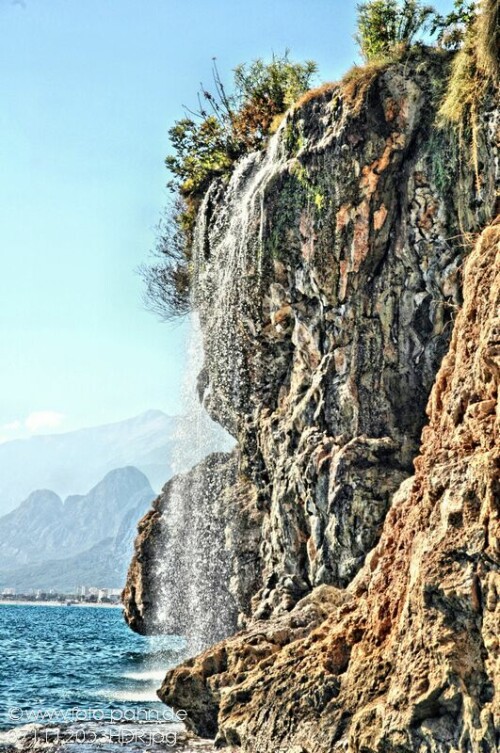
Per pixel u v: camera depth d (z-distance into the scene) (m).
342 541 22.17
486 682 12.07
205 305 29.81
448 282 22.25
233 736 16.38
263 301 26.19
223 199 29.58
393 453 22.48
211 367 29.22
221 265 28.48
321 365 24.09
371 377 23.12
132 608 33.84
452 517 13.17
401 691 12.86
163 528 33.38
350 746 13.61
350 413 23.16
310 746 14.50
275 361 26.75
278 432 25.45
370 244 23.17
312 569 23.12
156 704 25.06
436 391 15.99
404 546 15.26
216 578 28.11
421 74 23.11
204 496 29.98
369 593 15.96
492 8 20.45
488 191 21.30
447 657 12.34
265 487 26.94
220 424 30.42
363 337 23.33
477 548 12.53
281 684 15.98
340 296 23.59
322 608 19.44
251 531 27.00
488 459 12.59
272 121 30.41
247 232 26.36
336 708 14.65
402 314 22.97
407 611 13.55
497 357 13.32
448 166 22.20
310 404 24.12
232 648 18.62
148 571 33.16
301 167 24.36
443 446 14.70
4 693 28.27
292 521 24.11
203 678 18.53
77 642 62.00
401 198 23.03
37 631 79.06
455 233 22.22
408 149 22.97
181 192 33.25
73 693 28.22
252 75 31.98
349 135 23.25
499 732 11.60
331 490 22.58
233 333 27.81
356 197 23.25
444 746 12.20
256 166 28.08
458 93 21.78
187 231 32.75
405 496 18.36
